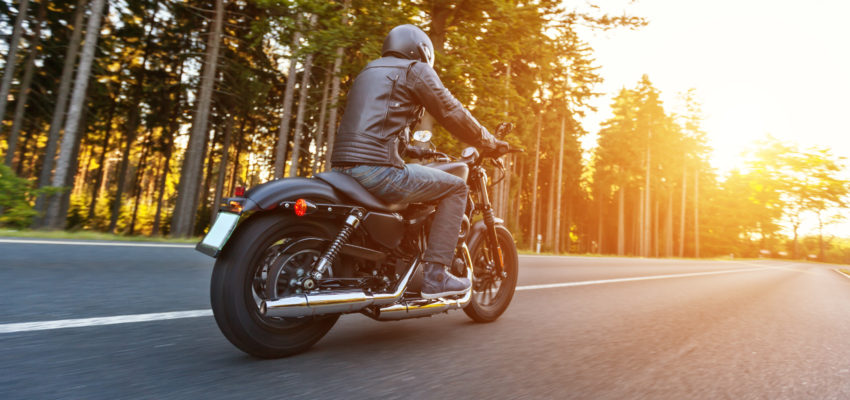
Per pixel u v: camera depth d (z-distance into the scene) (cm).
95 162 3722
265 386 177
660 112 4447
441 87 243
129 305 306
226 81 2356
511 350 253
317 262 217
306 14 1062
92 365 189
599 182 4588
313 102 2297
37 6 1953
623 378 216
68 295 324
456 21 1113
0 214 1018
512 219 3206
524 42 1252
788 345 313
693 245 5372
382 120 232
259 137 3209
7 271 400
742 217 5425
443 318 333
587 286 598
